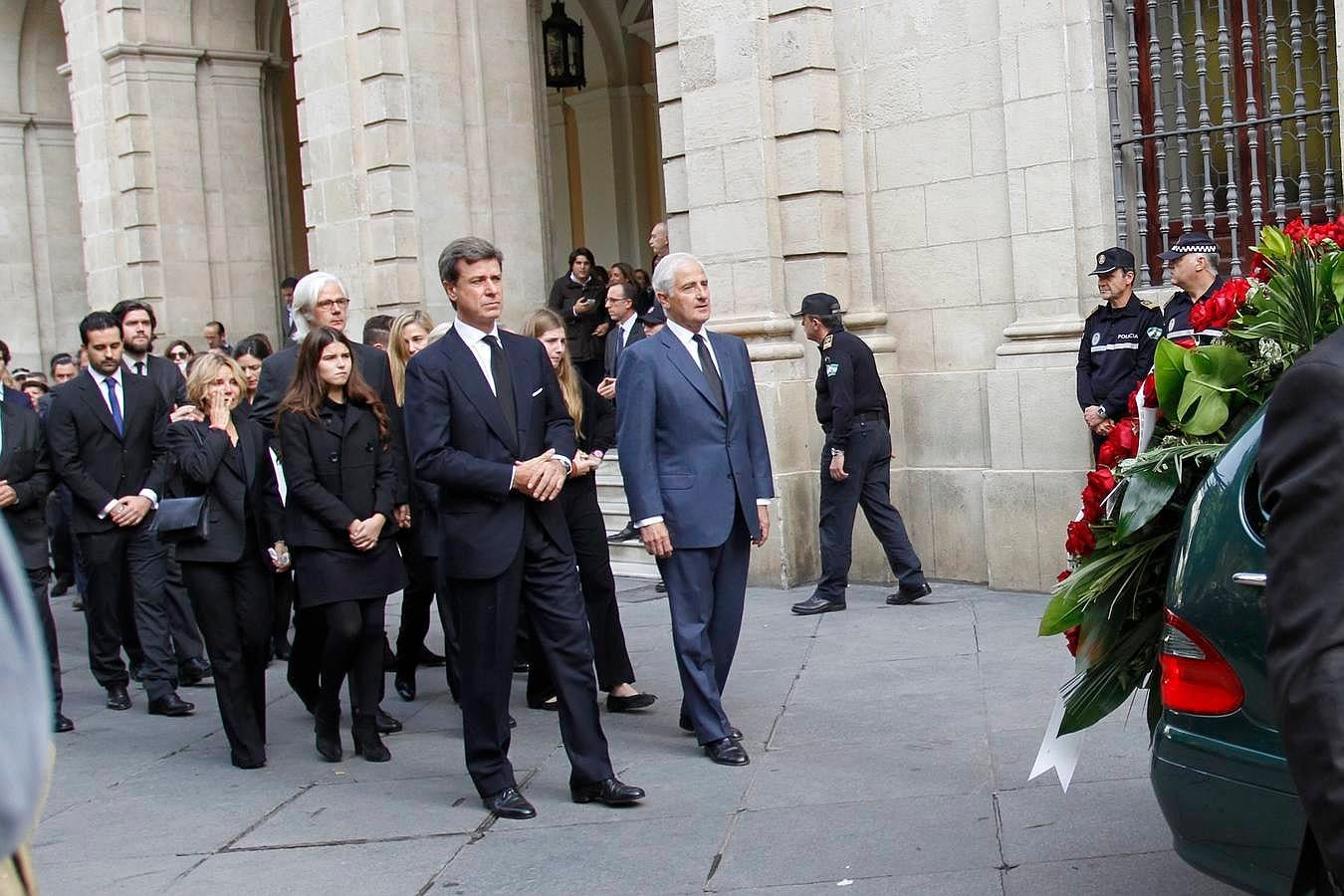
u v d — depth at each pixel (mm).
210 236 17625
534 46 13930
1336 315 3320
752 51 9734
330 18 13406
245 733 6266
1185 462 3459
